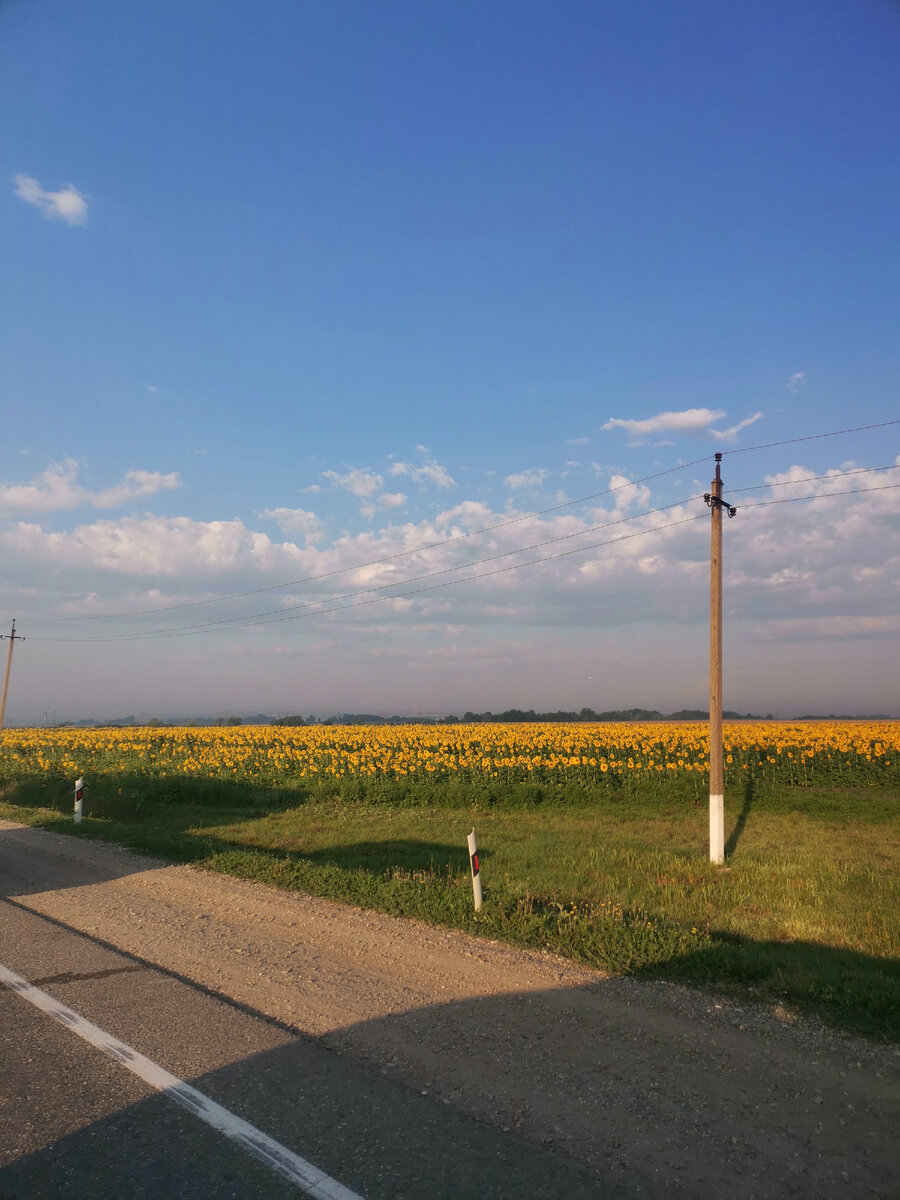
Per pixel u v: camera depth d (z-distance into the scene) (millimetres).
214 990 6551
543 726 48969
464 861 13383
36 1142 4098
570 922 8570
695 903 10211
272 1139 4152
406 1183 3762
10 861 13000
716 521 14320
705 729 37688
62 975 6879
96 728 62250
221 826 18312
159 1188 3697
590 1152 4066
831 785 23016
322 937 8258
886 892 10742
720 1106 4578
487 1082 4855
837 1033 5762
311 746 32875
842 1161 4000
